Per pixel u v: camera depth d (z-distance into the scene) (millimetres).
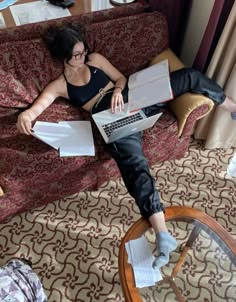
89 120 1849
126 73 1992
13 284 1151
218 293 1412
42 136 1686
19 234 1792
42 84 1817
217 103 1870
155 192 1590
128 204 1938
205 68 2023
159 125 1817
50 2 2148
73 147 1680
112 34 1850
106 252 1748
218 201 1977
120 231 1830
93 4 2182
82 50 1726
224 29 1706
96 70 1851
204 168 2125
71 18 1885
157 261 1327
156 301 1299
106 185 2020
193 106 1760
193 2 2123
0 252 1723
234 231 1863
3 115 1802
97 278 1657
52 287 1622
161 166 2119
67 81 1833
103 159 1771
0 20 1998
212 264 1455
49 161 1624
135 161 1684
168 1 2109
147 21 1883
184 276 1464
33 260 1704
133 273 1277
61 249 1748
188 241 1500
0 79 1703
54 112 1848
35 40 1747
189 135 1995
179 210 1476
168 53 1991
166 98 1694
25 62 1741
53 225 1833
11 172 1576
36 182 1661
